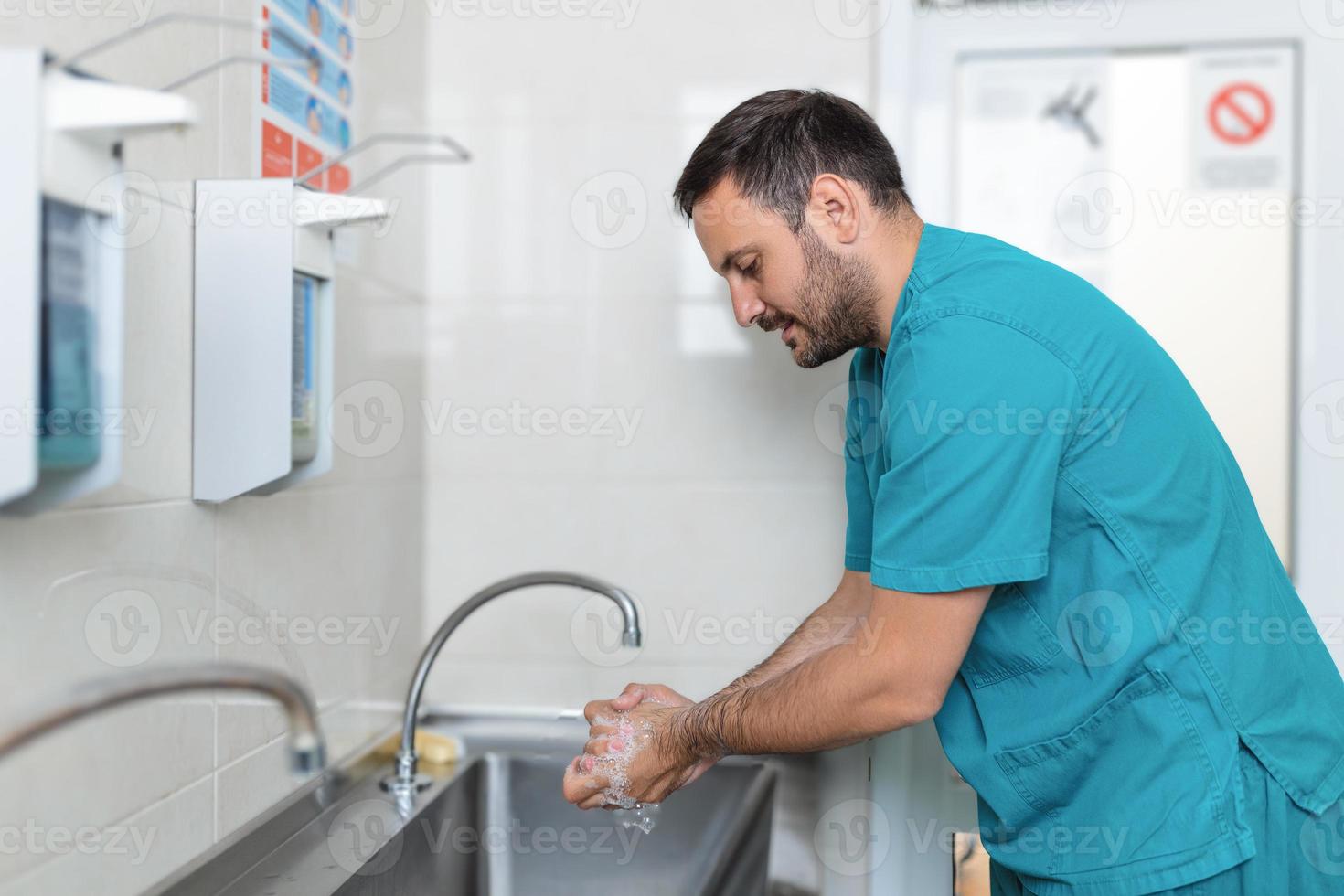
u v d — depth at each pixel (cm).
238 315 88
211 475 89
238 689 47
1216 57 151
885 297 97
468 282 153
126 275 78
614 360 152
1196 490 92
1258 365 151
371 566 133
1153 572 89
